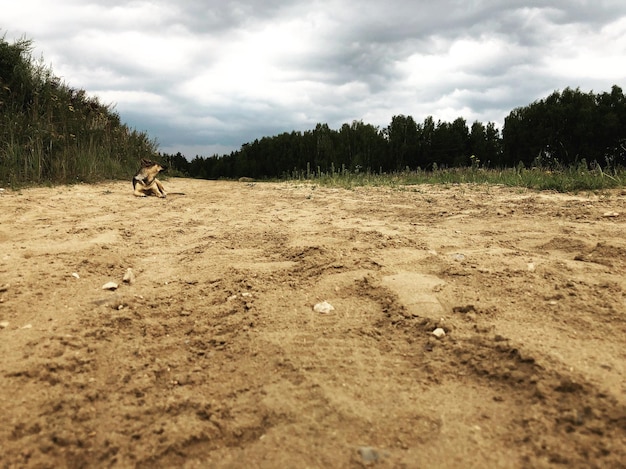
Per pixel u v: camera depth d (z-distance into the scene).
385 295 2.47
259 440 1.39
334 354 1.89
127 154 12.66
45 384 1.65
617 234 3.59
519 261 2.93
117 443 1.37
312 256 3.25
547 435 1.33
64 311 2.31
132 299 2.49
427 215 5.28
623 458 1.22
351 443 1.35
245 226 4.70
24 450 1.32
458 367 1.75
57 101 10.54
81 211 5.71
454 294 2.42
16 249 3.45
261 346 1.97
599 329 1.96
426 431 1.40
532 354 1.71
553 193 6.84
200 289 2.71
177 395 1.63
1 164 8.08
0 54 9.95
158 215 5.61
